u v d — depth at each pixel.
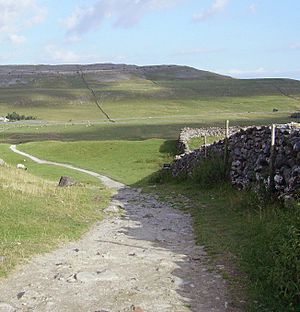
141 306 8.42
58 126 145.62
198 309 8.34
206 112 198.75
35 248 12.64
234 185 22.84
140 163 54.28
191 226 16.86
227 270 10.57
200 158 29.72
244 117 168.12
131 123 150.38
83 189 28.61
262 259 10.35
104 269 10.77
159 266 11.04
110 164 55.97
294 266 8.91
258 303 8.58
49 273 10.47
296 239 9.47
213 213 18.67
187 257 12.00
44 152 71.62
